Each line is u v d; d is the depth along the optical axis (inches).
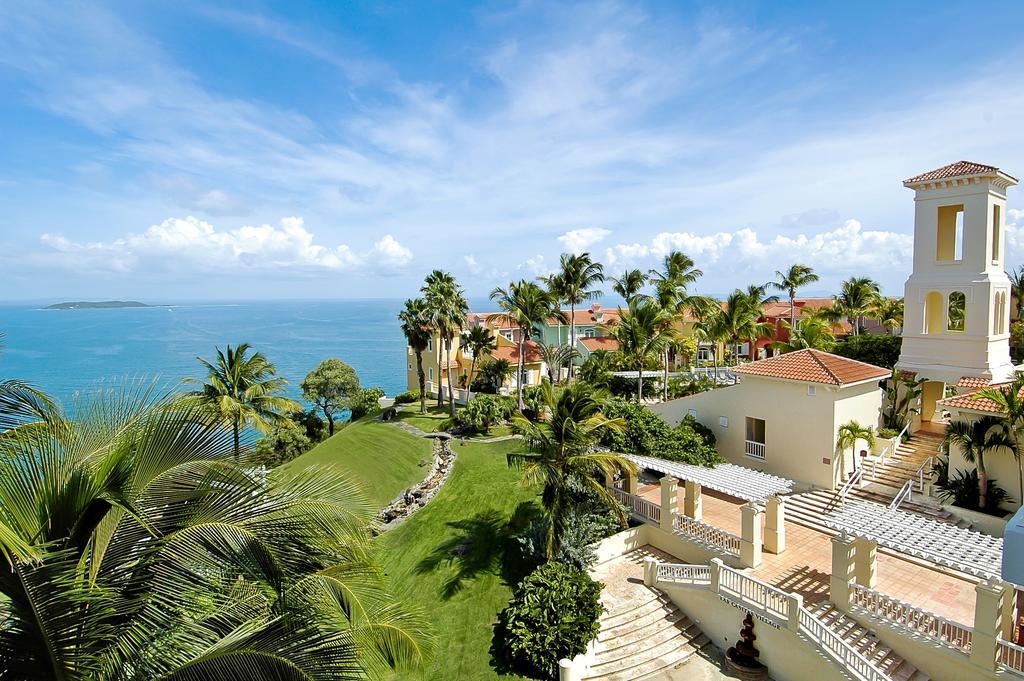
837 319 2241.6
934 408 1229.1
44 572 259.6
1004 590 587.8
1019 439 857.5
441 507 1168.2
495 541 979.3
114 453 311.4
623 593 825.5
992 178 1120.2
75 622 267.0
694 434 1155.9
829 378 1027.9
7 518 273.9
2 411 315.0
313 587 348.2
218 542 320.5
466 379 2464.3
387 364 6250.0
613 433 1110.4
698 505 975.0
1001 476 879.7
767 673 694.5
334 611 362.6
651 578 840.3
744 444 1177.4
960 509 891.4
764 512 962.7
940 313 1333.7
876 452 1096.8
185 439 350.0
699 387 1884.8
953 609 701.9
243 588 347.3
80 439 337.7
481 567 906.1
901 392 1202.0
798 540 904.9
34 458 301.7
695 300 2256.4
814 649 642.2
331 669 319.6
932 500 936.3
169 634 310.5
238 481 342.0
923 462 1021.2
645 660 715.4
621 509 882.8
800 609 660.7
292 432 1957.4
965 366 1152.8
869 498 994.7
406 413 2106.3
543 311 1935.3
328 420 2426.2
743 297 1925.4
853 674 607.2
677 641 754.8
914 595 735.1
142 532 321.4
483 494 1184.8
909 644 639.8
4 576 253.3
